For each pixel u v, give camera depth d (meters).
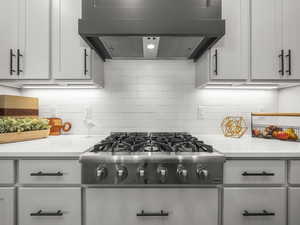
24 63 1.31
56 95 1.66
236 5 1.31
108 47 1.39
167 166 0.95
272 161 1.00
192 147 1.04
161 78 1.68
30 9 1.31
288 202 1.00
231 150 1.02
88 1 1.07
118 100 1.67
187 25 1.07
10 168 0.98
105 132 1.67
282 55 1.30
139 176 0.94
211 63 1.32
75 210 0.98
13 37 1.30
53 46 1.32
